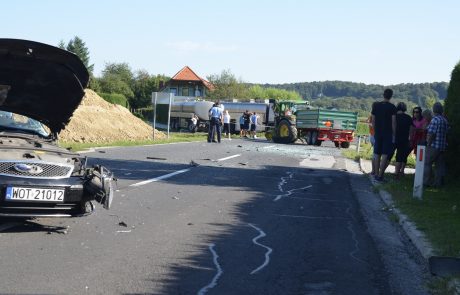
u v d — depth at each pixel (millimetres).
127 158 17641
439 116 13414
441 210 10039
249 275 5918
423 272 6422
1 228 7180
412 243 7875
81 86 8008
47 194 6867
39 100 8281
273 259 6605
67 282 5305
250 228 8258
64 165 7230
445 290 5660
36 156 7223
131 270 5824
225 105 56281
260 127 52812
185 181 13023
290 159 21578
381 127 14406
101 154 18641
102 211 8742
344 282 5875
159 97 32469
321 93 154750
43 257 6062
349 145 36719
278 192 12273
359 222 9312
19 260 5887
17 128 8656
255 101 56500
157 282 5492
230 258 6539
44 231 7211
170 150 22609
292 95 102062
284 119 37500
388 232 8617
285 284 5695
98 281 5398
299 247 7270
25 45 7289
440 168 13711
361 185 14508
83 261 6027
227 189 12188
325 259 6754
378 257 7000
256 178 14617
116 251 6516
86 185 7184
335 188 13617
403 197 11547
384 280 6039
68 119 8641
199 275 5809
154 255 6453
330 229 8562
